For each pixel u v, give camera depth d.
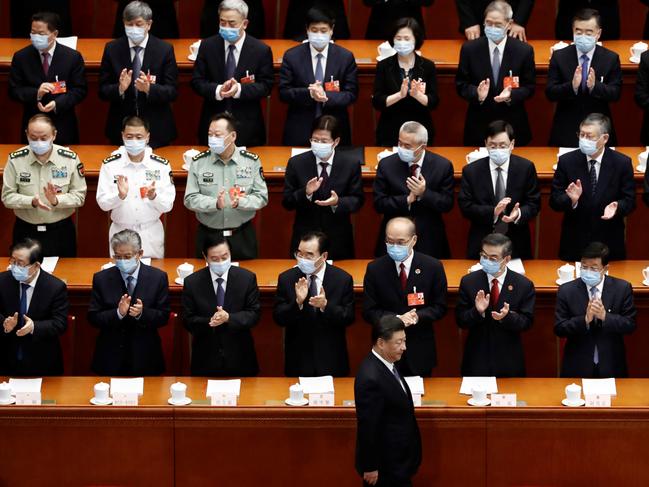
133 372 27.12
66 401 25.53
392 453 24.39
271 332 29.20
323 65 31.92
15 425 25.31
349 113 33.91
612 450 25.25
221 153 28.86
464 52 32.09
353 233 31.66
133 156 29.14
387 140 32.22
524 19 34.25
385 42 33.97
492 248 26.23
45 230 29.64
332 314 26.78
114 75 32.00
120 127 32.25
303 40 35.09
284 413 25.23
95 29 36.28
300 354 27.14
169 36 35.19
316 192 29.33
